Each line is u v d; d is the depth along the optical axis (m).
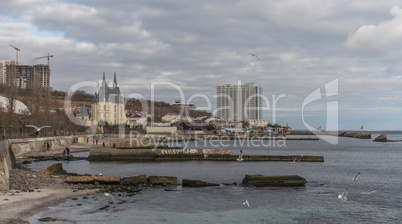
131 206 44.41
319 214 42.75
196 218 40.03
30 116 159.00
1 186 48.72
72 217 38.53
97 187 54.19
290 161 100.12
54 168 64.00
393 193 55.72
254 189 56.88
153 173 75.50
